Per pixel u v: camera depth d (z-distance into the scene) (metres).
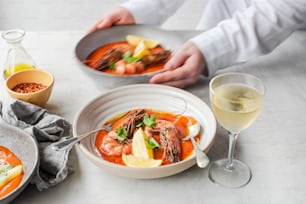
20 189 0.76
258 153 0.90
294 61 1.17
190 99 0.98
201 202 0.81
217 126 0.94
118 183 0.84
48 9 2.11
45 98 0.99
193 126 0.93
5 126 0.87
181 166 0.81
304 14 1.12
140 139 0.88
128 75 1.05
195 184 0.84
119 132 0.90
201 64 1.08
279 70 1.14
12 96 0.98
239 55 1.12
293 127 0.97
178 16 2.14
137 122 0.93
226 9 1.41
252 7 1.15
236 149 0.91
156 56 1.15
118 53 1.16
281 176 0.86
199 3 2.11
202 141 0.90
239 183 0.84
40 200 0.81
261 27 1.12
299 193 0.83
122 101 0.99
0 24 2.13
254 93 0.83
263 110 1.01
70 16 2.13
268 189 0.83
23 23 2.14
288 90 1.07
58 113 1.00
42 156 0.85
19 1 2.07
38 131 0.88
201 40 1.10
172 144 0.87
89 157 0.83
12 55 1.07
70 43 1.25
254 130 0.96
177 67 1.09
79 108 1.02
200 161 0.81
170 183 0.84
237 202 0.81
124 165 0.85
